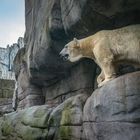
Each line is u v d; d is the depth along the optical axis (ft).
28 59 35.35
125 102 15.51
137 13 20.01
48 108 27.94
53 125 24.86
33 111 28.66
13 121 31.71
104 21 21.48
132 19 20.66
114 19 20.99
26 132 27.20
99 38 19.53
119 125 15.75
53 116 25.17
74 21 22.84
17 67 43.21
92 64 27.30
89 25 22.29
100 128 17.20
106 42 18.93
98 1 19.20
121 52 18.52
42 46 29.94
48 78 34.22
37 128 26.23
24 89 40.06
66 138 22.72
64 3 23.91
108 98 16.49
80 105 22.89
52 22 26.05
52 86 35.40
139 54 17.89
